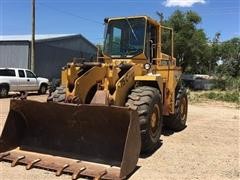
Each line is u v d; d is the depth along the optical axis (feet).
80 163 23.45
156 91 28.17
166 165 25.45
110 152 23.94
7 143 25.46
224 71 176.96
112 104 26.37
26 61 106.52
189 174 23.72
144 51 31.55
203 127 41.65
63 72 29.96
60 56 123.03
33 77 80.64
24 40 106.01
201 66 172.96
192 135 36.37
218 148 31.17
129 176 22.75
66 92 26.86
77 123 24.54
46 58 115.85
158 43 34.22
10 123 25.66
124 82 27.32
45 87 84.17
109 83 26.96
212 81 153.07
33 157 24.47
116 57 32.40
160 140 33.32
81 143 24.76
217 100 88.43
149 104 26.86
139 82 29.53
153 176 22.94
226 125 43.93
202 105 75.31
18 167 23.58
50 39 116.37
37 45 111.65
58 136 25.43
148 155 27.89
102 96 26.68
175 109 36.96
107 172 22.03
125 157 21.66
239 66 181.57
